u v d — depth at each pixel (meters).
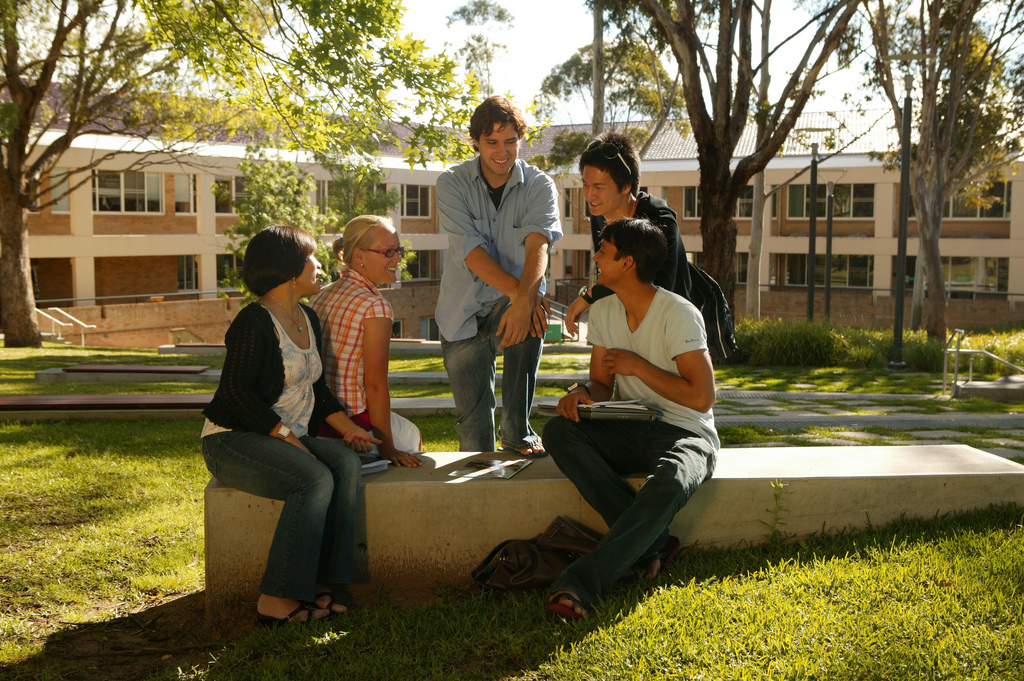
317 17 9.09
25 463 6.09
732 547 3.70
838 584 3.16
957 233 38.06
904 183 17.69
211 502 3.43
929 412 10.20
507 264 4.16
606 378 3.80
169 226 31.91
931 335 25.72
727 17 16.66
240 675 2.80
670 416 3.60
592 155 3.89
